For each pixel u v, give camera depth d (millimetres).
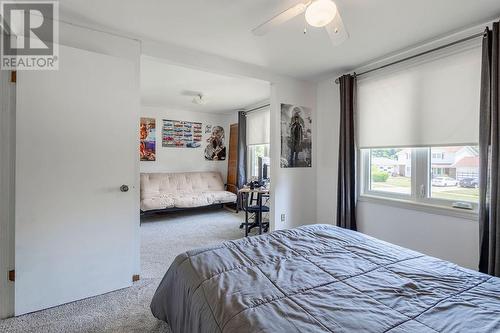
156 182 5094
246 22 2047
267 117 4824
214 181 5832
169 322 1430
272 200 3307
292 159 3418
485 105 1931
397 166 2736
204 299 1071
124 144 2133
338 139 3326
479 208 1969
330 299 1006
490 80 1910
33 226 1773
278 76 3248
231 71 2818
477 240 2082
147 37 2291
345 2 1755
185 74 3361
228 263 1332
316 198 3648
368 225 2949
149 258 2891
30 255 1771
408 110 2518
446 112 2238
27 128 1745
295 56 2695
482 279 1182
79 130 1927
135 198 2242
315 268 1275
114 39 2189
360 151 3035
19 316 1748
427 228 2418
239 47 2492
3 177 1733
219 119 6258
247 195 4012
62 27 1976
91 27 2086
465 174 2217
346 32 1684
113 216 2090
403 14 1901
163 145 5547
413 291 1069
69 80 1883
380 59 2740
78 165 1927
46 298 1833
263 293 1051
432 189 2457
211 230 4051
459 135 2156
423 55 2389
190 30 2174
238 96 4488
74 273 1931
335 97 3357
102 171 2029
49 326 1666
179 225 4336
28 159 1748
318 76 3338
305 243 1630
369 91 2873
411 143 2494
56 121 1839
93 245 2004
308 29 2141
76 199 1924
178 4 1811
